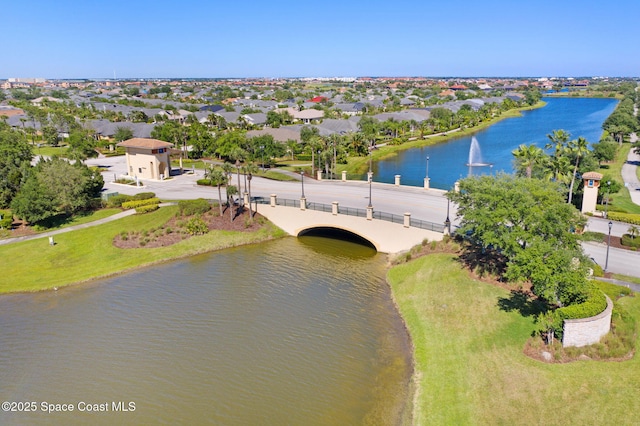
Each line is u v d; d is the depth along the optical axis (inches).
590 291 1315.2
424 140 5506.9
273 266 2069.4
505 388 1125.1
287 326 1537.9
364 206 2425.0
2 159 2878.9
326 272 1983.3
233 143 3944.4
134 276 1998.0
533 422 1013.2
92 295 1823.3
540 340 1282.0
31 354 1417.3
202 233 2381.9
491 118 7716.5
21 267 2062.0
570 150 2487.7
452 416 1066.7
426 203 2455.7
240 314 1631.4
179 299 1765.5
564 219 1425.9
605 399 1047.0
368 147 4662.9
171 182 3319.4
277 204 2518.5
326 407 1143.6
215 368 1314.0
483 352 1277.1
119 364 1350.9
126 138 4906.5
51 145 5083.7
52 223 2488.9
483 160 4330.7
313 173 3344.0
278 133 4746.6
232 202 2544.3
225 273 2006.6
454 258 1827.0
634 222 2118.6
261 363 1331.2
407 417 1093.1
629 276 1588.3
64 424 1117.1
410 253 1988.2
